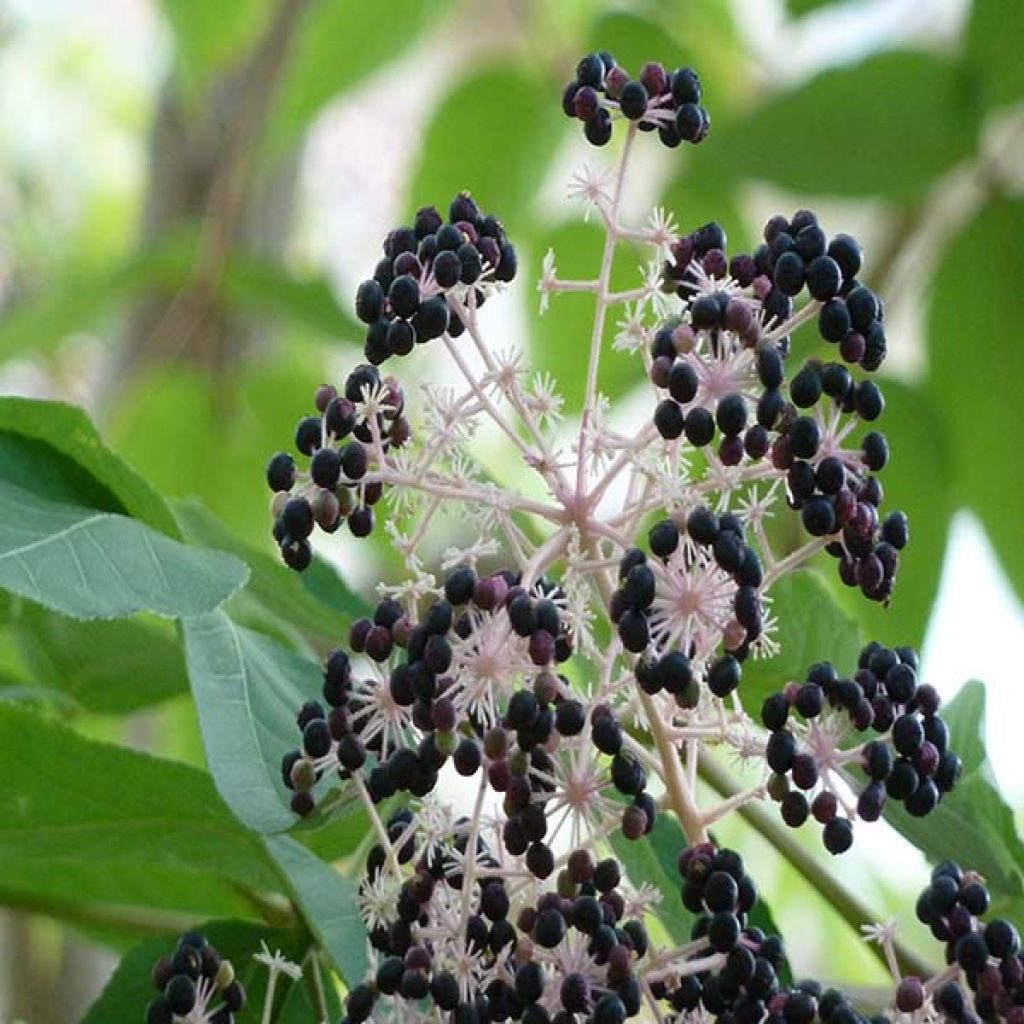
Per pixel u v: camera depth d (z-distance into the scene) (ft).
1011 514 2.95
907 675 2.16
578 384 3.01
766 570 2.17
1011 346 2.94
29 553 2.22
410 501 2.16
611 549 2.22
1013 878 2.36
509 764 2.07
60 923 2.73
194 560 2.27
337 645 2.57
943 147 2.88
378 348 2.16
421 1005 2.16
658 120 2.21
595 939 2.07
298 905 2.33
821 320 2.13
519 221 3.39
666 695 2.17
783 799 2.14
